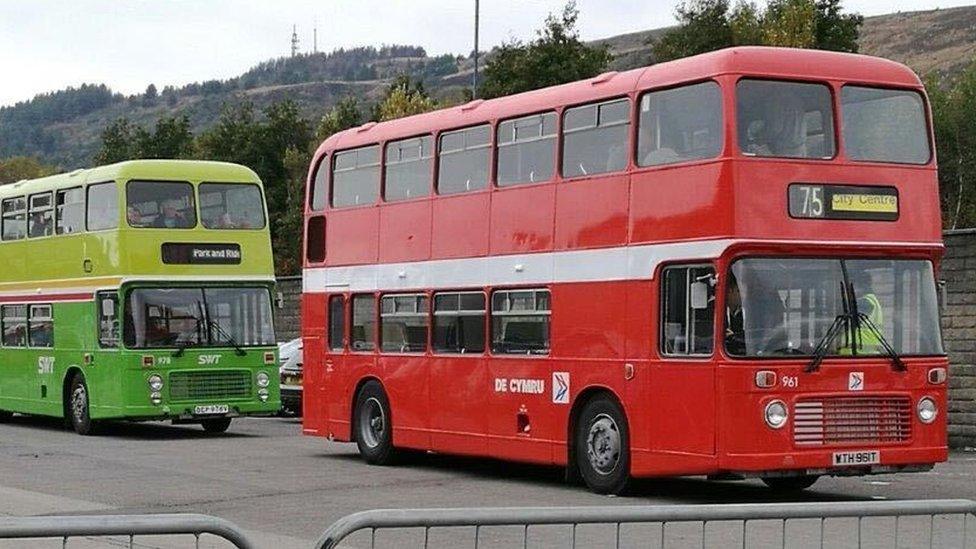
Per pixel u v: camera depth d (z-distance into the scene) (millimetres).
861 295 17609
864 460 17391
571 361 19500
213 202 31141
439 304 22328
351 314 24562
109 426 32875
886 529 9586
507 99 21219
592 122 19406
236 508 18141
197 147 79125
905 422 17719
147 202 30562
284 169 76688
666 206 18016
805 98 17656
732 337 17062
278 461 24453
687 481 21000
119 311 30188
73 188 32062
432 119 22719
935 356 17953
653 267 18109
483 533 9773
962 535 8938
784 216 17312
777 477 18344
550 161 20094
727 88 17297
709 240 17328
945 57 172375
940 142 82312
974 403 24906
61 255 32375
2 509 17984
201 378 30531
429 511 7297
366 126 24594
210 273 30891
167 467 23406
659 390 17938
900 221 17984
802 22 55719
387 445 23469
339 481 21203
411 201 23078
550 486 20359
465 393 21641
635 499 18516
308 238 25750
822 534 8125
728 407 16984
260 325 31312
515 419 20578
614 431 18859
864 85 18016
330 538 7145
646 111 18516
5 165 144125
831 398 17297
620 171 18781
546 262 20016
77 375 31734
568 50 56656
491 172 21219
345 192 24828
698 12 57750
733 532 10070
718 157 17281
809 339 17297
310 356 25578
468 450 21547
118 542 14633
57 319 32500
